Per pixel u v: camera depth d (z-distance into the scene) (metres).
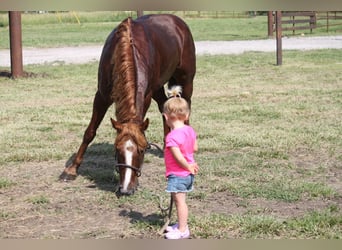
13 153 7.36
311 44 25.67
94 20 45.44
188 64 7.27
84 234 4.66
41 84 14.33
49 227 4.85
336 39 28.16
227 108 10.61
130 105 5.13
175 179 4.39
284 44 26.00
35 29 37.47
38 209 5.32
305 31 34.22
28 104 11.41
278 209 5.26
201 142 7.89
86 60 19.91
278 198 5.56
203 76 15.57
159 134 8.46
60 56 21.39
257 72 16.42
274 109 10.46
